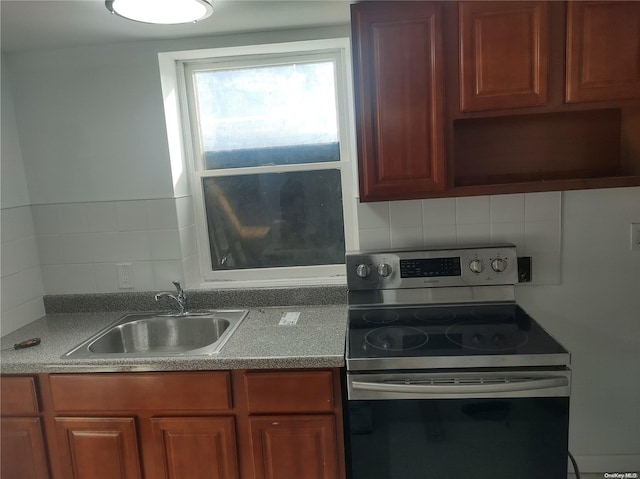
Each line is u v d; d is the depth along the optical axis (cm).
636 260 203
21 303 212
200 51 211
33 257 222
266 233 235
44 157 220
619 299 206
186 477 171
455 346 160
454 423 152
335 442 165
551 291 208
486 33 173
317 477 167
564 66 172
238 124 230
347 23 201
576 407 214
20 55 213
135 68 211
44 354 176
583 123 200
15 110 217
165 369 167
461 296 202
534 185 181
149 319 214
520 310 194
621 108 188
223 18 186
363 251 211
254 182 233
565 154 203
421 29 176
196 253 237
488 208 206
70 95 215
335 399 164
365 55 179
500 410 150
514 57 173
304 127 228
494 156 206
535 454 150
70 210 222
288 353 165
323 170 229
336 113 225
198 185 233
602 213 201
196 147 232
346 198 229
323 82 224
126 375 168
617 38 168
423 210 209
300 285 225
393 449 155
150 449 172
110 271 225
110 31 192
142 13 159
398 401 153
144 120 214
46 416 175
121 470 173
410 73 179
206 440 168
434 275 201
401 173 184
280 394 164
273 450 166
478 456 152
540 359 149
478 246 203
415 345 163
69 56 212
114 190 220
